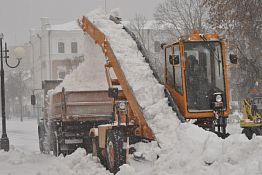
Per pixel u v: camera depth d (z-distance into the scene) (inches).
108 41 1161.4
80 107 1493.6
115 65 1123.9
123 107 1059.3
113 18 1263.5
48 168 1151.0
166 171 830.5
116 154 987.9
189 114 1006.4
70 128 1491.1
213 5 1983.3
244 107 1487.5
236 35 2070.6
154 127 985.5
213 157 784.9
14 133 3444.9
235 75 2481.5
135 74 1075.3
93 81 1550.2
